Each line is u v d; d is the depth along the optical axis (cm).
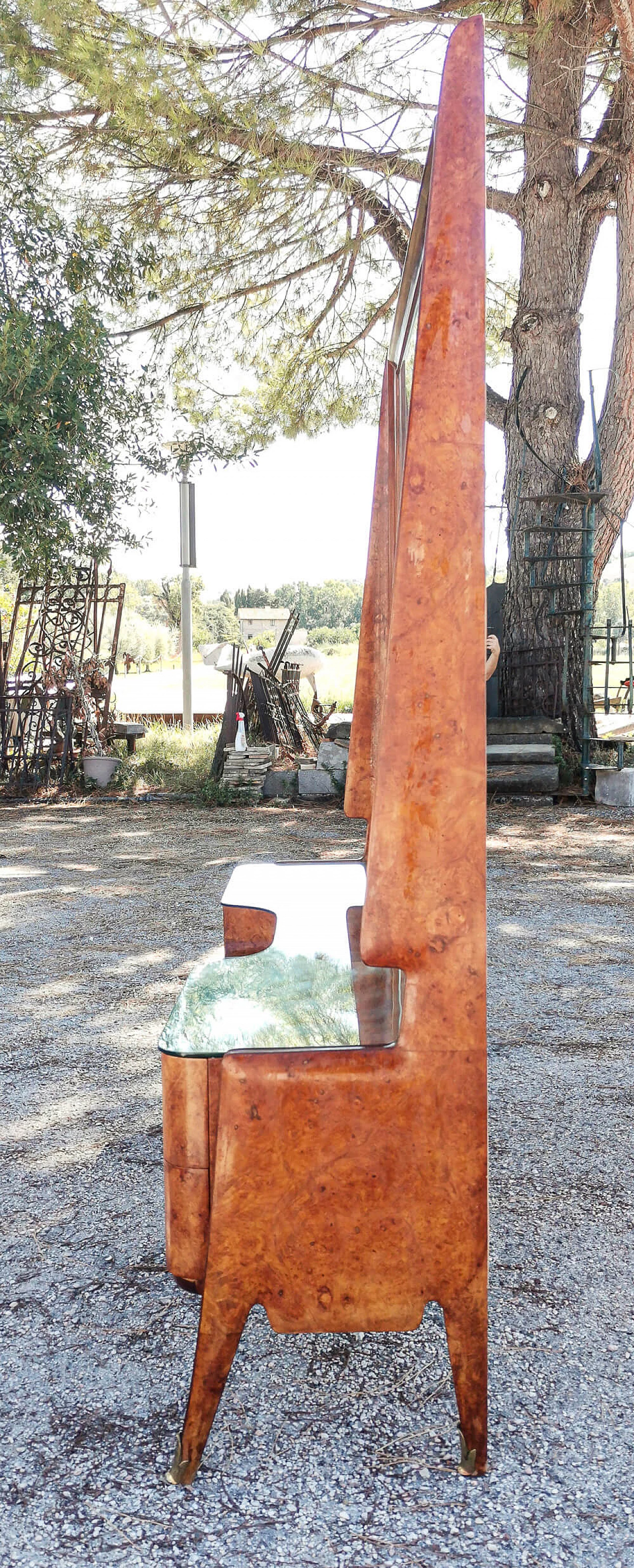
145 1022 399
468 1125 170
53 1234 250
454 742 165
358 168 972
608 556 1089
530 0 949
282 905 262
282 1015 197
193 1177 179
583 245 1123
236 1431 186
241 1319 172
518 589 1092
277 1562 156
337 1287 172
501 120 997
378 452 273
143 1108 321
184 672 1398
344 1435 185
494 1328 214
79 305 1013
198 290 1125
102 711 1173
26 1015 409
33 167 1004
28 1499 169
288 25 888
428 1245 172
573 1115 316
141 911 583
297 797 1043
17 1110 321
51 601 1154
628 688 1295
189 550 1380
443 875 166
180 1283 184
